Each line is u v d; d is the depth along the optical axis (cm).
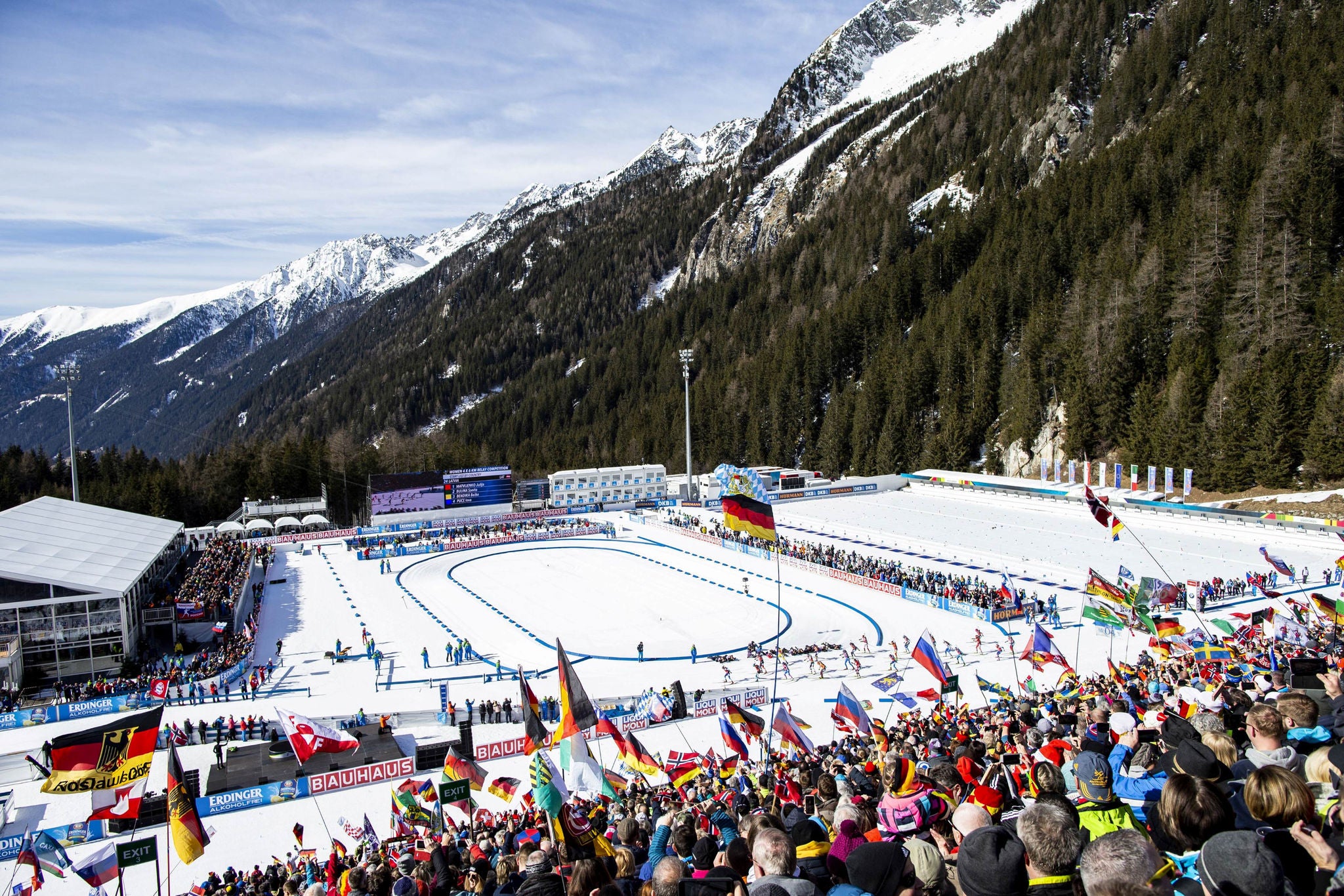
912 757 1761
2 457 11456
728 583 6338
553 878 841
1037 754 1504
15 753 3192
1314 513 7044
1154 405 9075
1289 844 623
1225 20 15188
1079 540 7112
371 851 2089
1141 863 529
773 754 2447
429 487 9025
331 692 4216
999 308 12300
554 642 5031
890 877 695
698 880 771
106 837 2675
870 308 14538
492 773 3070
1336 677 1266
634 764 2167
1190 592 4991
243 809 2858
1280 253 8881
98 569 4819
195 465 12488
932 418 12119
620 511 10044
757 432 13988
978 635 4391
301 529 9488
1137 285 10256
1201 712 1143
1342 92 10794
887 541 7612
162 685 4009
